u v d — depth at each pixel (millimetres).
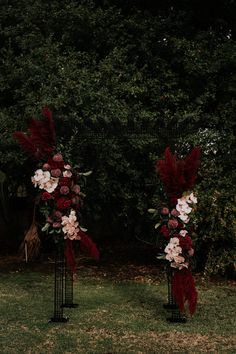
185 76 10023
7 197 11484
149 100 9828
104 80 9195
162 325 5797
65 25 10102
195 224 8336
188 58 9578
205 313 6383
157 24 10125
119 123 6777
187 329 5652
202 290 7762
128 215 9922
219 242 8641
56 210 5895
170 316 6180
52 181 5859
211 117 9562
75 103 8742
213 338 5340
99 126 6934
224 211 8383
